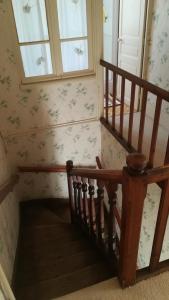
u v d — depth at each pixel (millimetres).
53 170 3520
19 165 3447
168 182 1177
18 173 3494
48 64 2982
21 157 3396
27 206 3758
